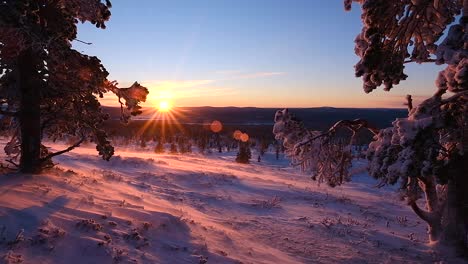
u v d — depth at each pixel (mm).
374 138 8602
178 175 20047
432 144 6875
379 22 7871
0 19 7840
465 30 6465
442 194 10914
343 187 26031
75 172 13117
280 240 10445
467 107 7430
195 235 8492
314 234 11328
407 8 7883
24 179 9141
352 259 9430
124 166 21203
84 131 11531
